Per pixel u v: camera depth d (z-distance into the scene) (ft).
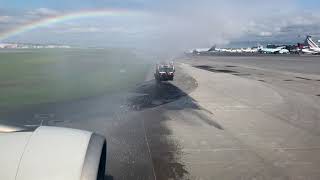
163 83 105.29
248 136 42.04
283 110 61.16
